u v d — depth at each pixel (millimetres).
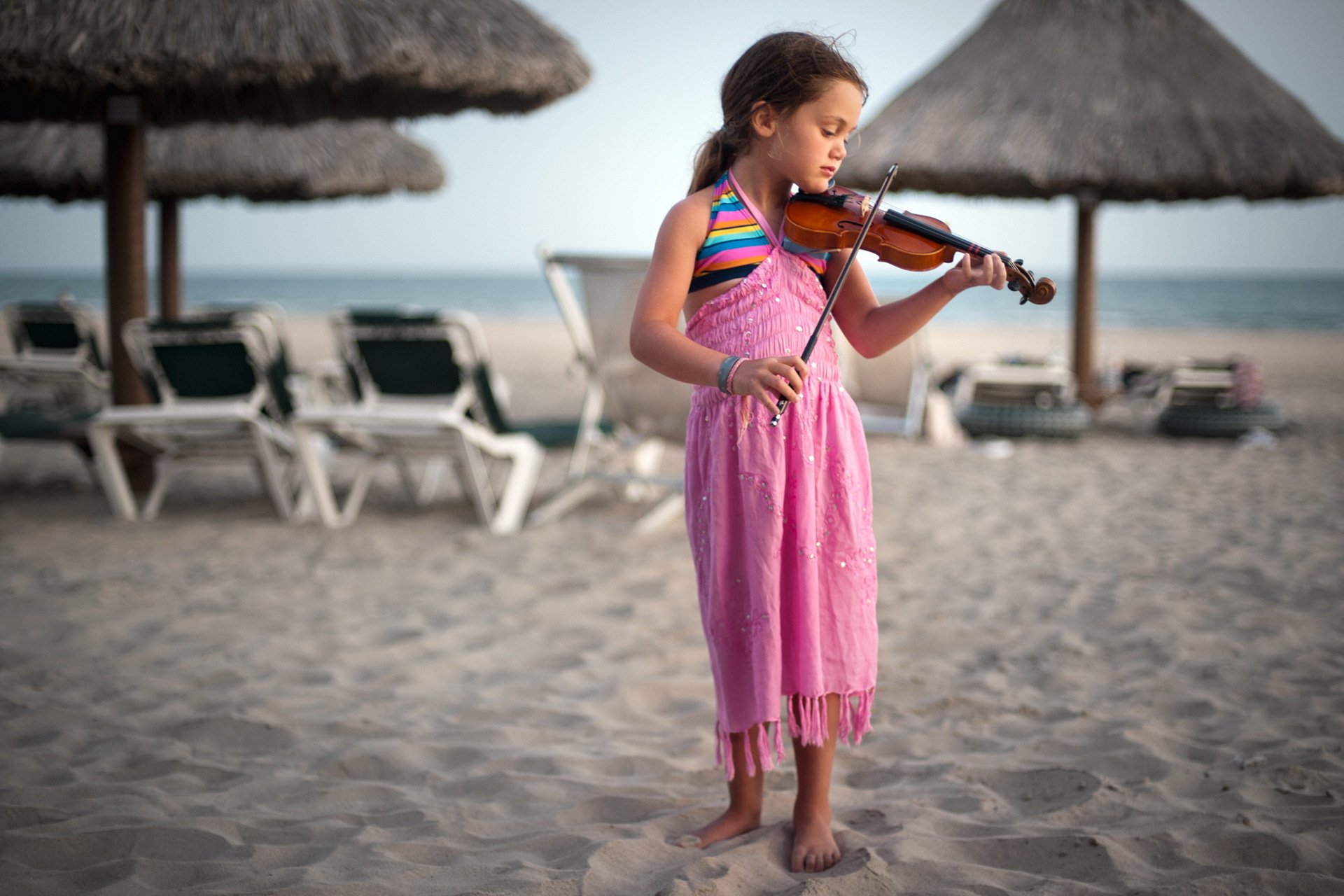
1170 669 2973
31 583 4039
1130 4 9398
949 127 8930
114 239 5688
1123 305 51719
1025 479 6492
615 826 2010
